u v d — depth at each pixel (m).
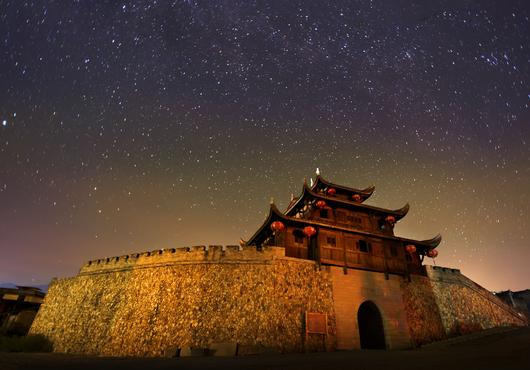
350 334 23.08
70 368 13.26
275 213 25.28
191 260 24.86
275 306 22.45
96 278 27.94
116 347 22.47
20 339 25.66
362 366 11.97
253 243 32.66
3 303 35.84
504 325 28.84
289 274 24.05
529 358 10.22
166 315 22.62
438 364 11.08
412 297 26.61
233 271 23.95
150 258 26.19
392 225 30.25
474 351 14.79
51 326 27.58
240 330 21.34
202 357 18.48
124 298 24.98
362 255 26.48
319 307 23.27
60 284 30.66
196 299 22.84
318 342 21.67
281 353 20.34
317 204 27.72
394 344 23.91
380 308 25.02
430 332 25.42
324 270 24.94
